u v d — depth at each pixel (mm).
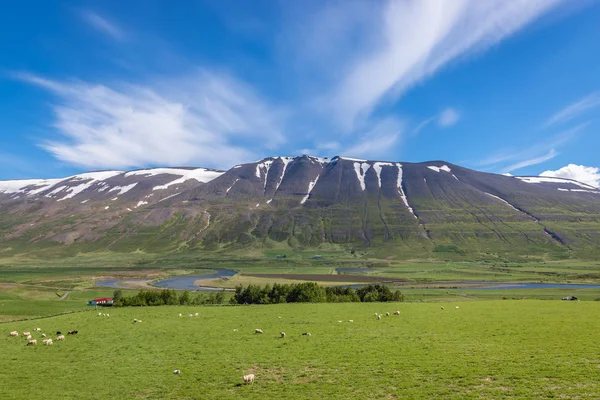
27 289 169000
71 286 189375
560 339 37312
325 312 61219
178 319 57219
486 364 30109
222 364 33906
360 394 25562
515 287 169375
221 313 62500
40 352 40125
